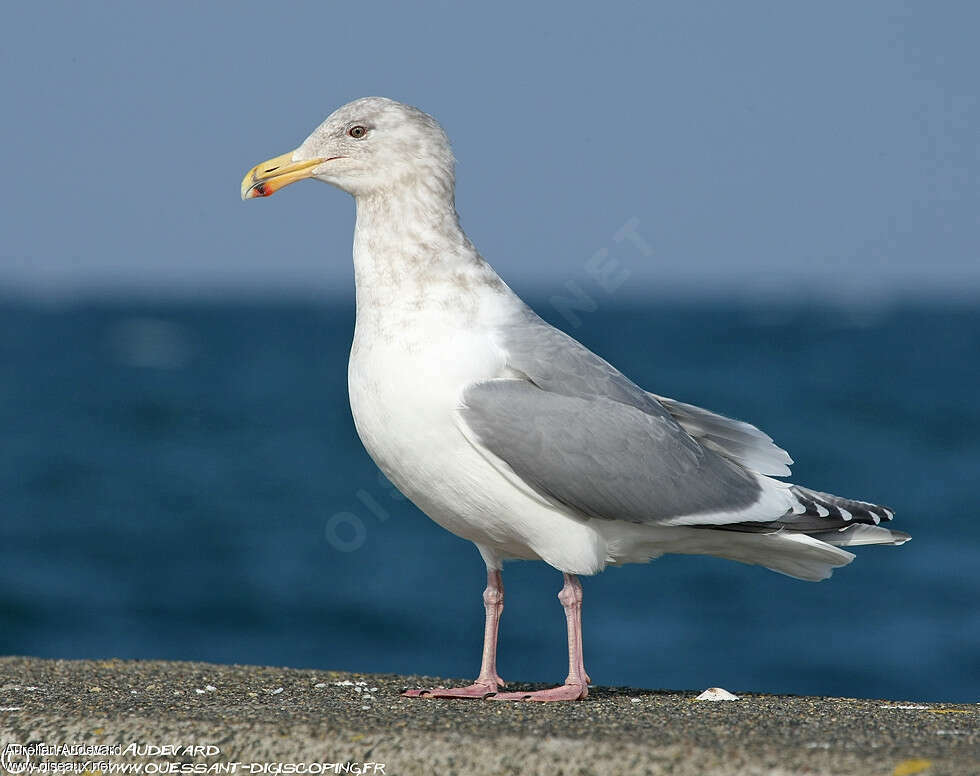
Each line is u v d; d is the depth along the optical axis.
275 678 6.83
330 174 6.51
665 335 91.31
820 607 16.94
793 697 6.43
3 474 32.00
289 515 25.84
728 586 18.09
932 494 27.12
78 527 24.70
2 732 5.32
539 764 4.75
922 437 37.34
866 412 43.97
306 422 44.44
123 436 40.47
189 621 17.55
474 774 4.79
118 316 147.50
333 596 18.52
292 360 77.62
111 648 16.33
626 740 4.87
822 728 5.16
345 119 6.52
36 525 24.89
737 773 4.56
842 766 4.54
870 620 16.23
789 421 41.56
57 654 16.05
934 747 4.80
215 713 5.45
